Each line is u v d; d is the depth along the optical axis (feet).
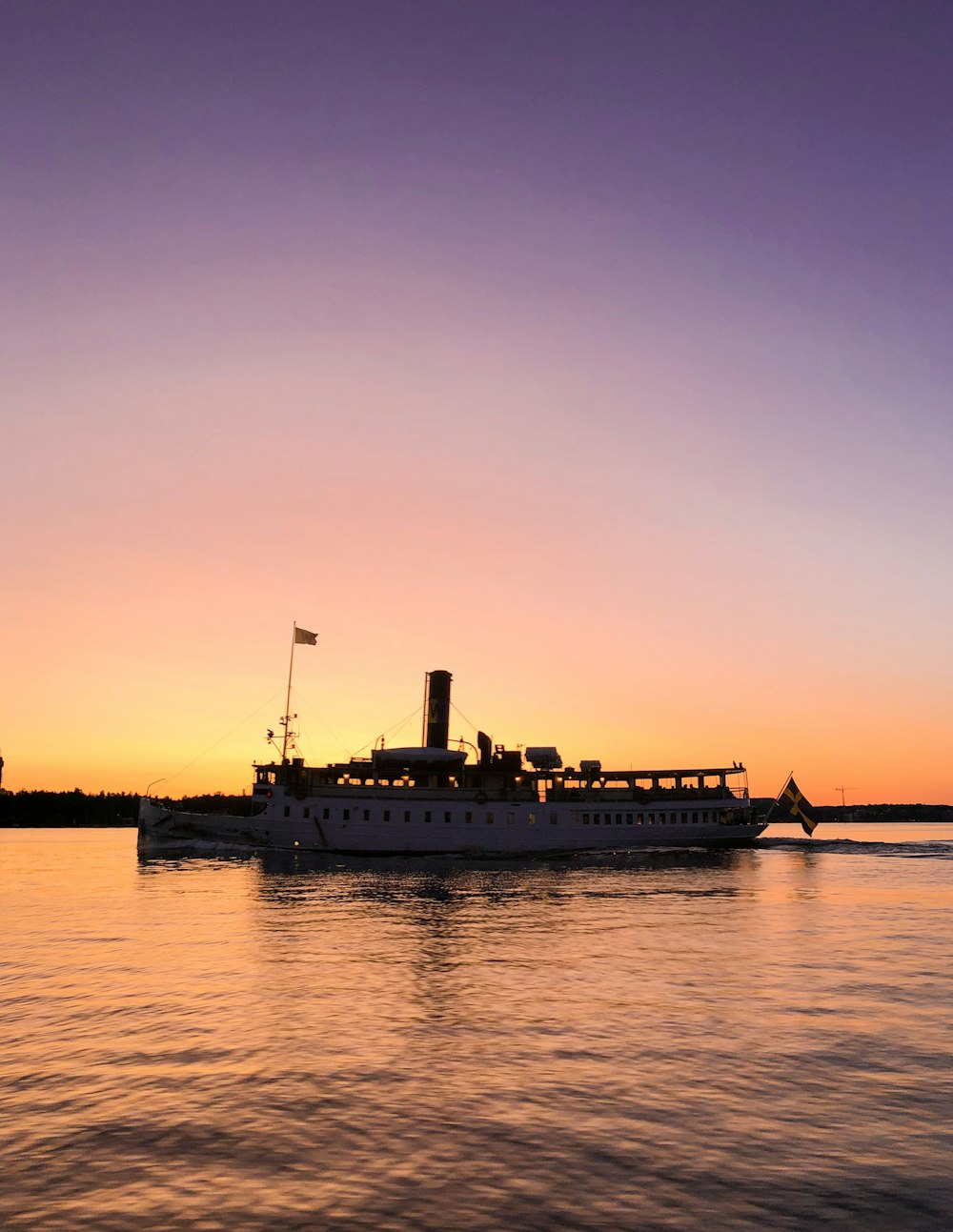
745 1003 84.33
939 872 276.00
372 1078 61.26
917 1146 48.91
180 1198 42.42
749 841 336.70
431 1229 39.14
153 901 184.65
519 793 302.25
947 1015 79.51
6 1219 40.14
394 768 297.53
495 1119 53.42
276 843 297.53
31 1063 64.85
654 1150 48.44
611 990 90.99
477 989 91.71
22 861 323.78
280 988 92.38
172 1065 64.28
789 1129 51.55
